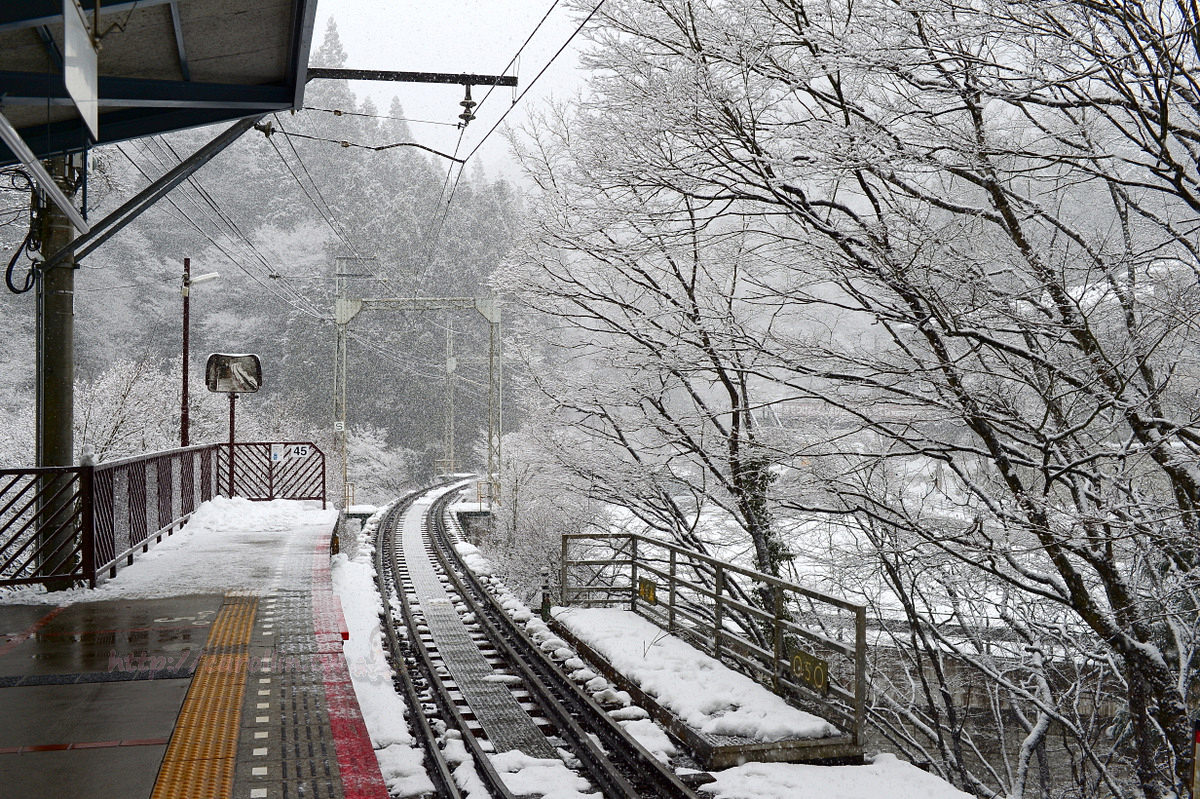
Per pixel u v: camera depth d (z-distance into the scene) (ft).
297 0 20.68
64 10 12.96
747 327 31.86
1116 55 22.34
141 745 15.74
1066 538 25.00
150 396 108.68
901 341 28.71
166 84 25.58
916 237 26.58
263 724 16.89
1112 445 27.32
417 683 26.71
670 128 30.91
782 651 24.25
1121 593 25.94
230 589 29.76
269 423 167.73
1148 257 26.12
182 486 45.73
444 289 236.84
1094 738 35.06
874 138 25.75
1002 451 26.45
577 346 41.98
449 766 19.26
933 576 33.68
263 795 13.74
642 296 39.34
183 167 31.30
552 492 63.21
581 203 37.22
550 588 36.65
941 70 24.91
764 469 34.60
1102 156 24.27
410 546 65.41
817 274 29.76
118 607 27.04
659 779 18.81
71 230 31.68
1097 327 27.09
